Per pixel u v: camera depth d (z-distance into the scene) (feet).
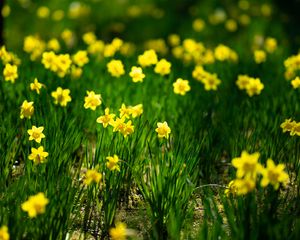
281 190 17.80
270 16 49.26
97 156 16.07
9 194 14.10
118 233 12.44
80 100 21.62
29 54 29.71
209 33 46.57
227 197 14.83
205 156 18.54
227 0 51.44
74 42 42.73
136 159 17.13
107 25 49.49
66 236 14.38
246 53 34.86
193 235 14.75
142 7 51.60
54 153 15.78
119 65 22.88
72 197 13.78
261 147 17.69
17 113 19.48
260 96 24.13
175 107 22.45
